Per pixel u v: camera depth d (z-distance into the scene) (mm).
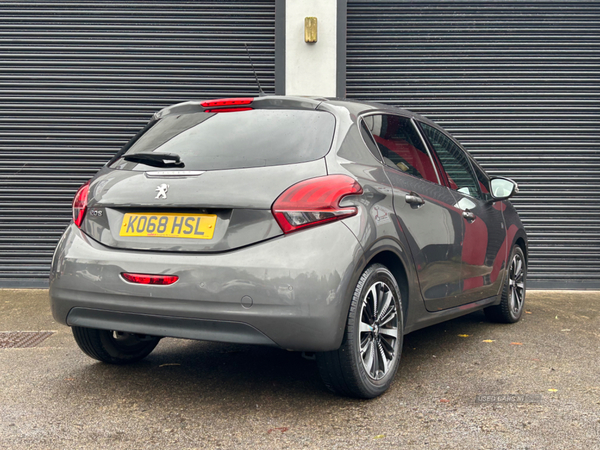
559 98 6719
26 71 6527
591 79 6711
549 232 6730
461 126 6762
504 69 6727
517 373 3348
